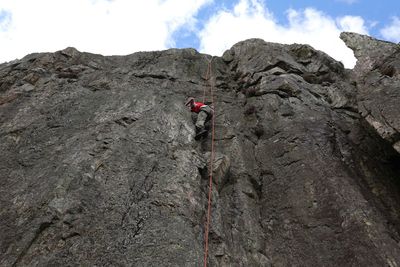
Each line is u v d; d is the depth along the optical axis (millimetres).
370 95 7742
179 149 7605
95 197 6227
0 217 6027
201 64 11953
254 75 10844
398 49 8273
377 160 8258
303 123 8805
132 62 11672
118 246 5434
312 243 6363
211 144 8609
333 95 10297
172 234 5668
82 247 5391
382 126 7012
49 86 10062
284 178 7723
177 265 5234
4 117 8961
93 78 10555
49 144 7809
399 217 6988
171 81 10828
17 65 11062
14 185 6766
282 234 6766
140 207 6113
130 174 6781
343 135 8711
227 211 6980
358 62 8844
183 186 6621
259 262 6266
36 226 5637
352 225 6262
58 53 11438
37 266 5125
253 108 9828
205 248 5879
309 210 6871
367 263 5684
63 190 6215
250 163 8227
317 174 7379
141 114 8508
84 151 7219
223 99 10508
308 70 11227
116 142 7516
